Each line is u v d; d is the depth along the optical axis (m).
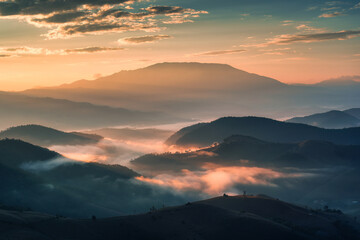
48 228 185.88
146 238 183.75
